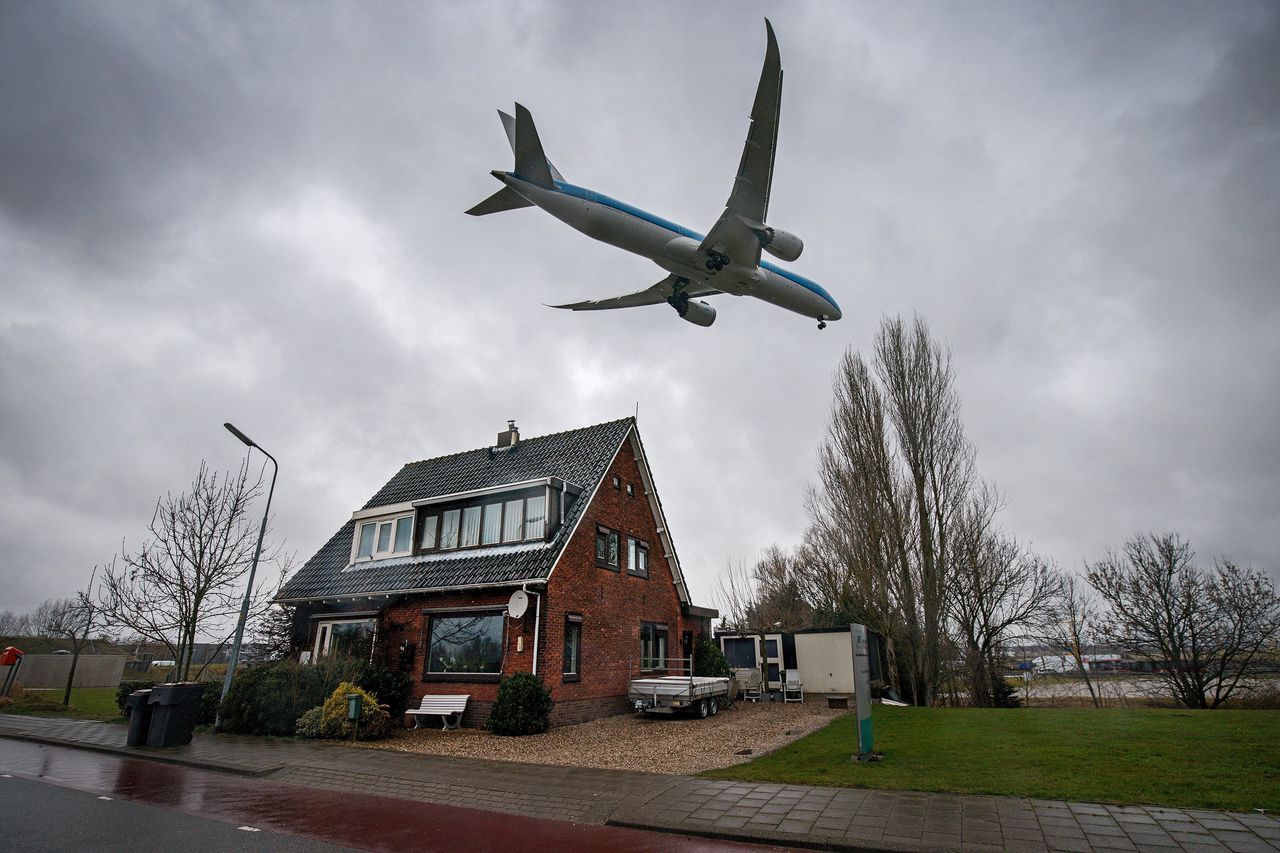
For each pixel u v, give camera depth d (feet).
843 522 88.07
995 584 84.74
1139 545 87.35
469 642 54.24
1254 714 46.21
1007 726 43.52
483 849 21.81
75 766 37.32
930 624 78.84
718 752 38.68
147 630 58.75
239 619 53.31
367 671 52.95
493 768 35.09
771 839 21.81
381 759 38.27
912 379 88.74
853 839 21.16
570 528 54.75
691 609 76.59
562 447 68.90
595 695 56.49
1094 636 91.04
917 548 82.69
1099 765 29.66
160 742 42.19
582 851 21.44
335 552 71.10
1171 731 38.01
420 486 73.15
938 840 20.70
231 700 50.98
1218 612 81.10
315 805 28.09
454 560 59.16
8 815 26.02
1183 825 21.27
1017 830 21.36
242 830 24.16
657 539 72.49
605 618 59.62
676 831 23.29
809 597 110.93
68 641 136.26
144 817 25.93
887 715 56.24
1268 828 20.75
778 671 83.51
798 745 39.58
